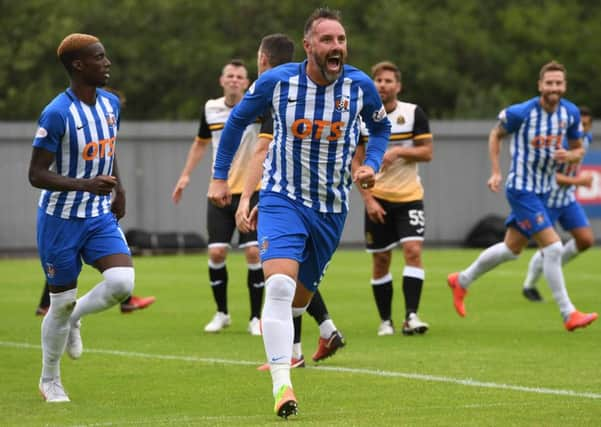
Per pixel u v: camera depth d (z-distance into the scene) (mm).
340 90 24812
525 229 41250
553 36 175500
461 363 32375
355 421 23266
